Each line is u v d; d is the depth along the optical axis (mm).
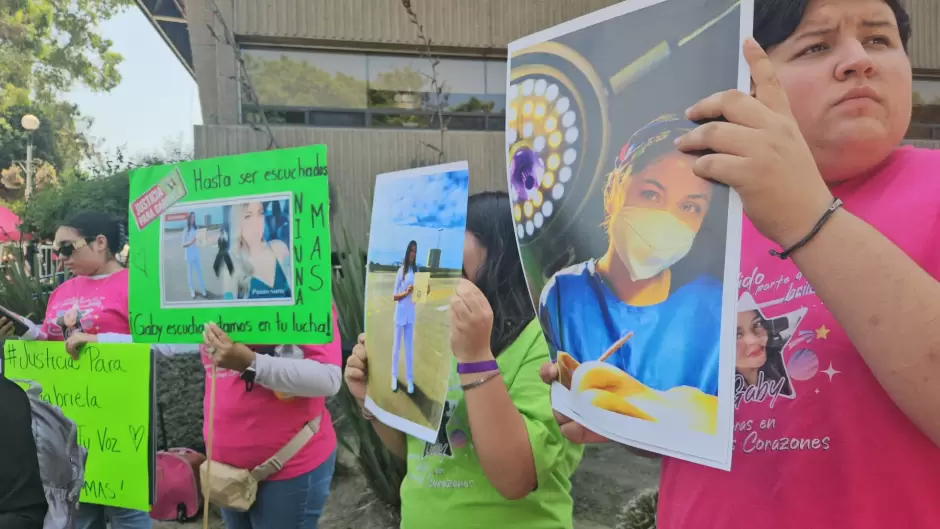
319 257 1541
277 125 5875
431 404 1242
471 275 1371
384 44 6035
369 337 1482
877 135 799
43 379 1929
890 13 831
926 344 623
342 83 6039
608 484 3844
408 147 5984
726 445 722
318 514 2008
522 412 1242
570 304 940
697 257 752
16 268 4301
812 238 661
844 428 794
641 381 828
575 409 945
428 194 1313
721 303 724
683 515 966
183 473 2510
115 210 5195
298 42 5895
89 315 2395
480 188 6109
